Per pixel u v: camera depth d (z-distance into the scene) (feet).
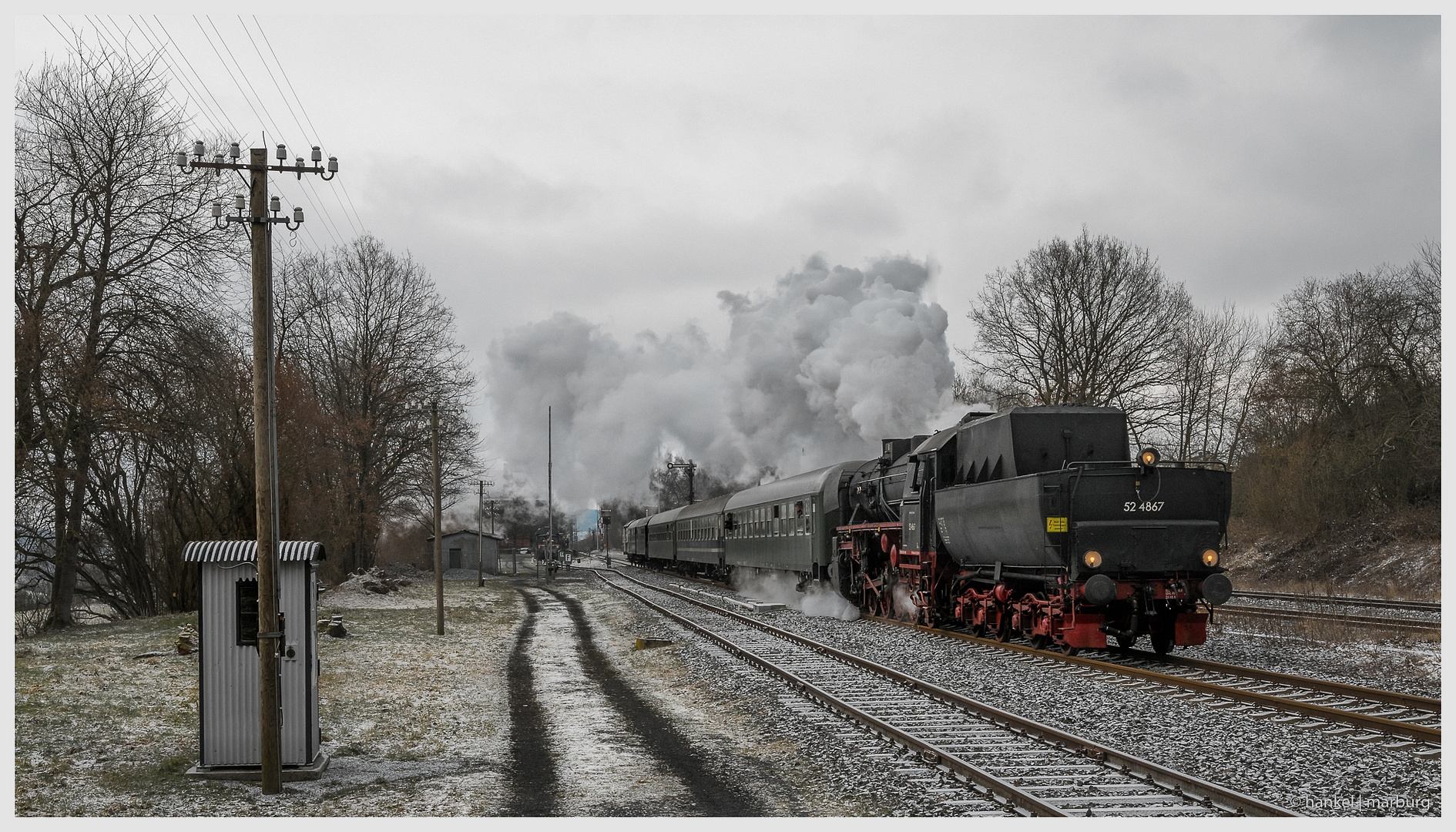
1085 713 37.81
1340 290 127.54
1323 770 28.78
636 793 29.04
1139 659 52.70
